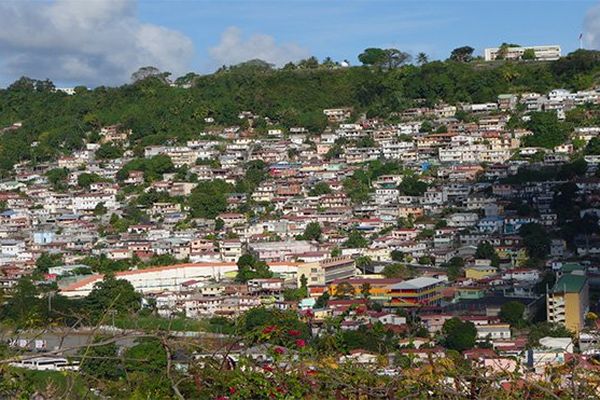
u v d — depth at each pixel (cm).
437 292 11144
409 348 2930
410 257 14212
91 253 15400
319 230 15938
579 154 19025
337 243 15262
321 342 2580
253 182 19588
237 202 18325
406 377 2411
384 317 9512
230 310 11225
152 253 15312
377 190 18262
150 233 16550
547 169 17988
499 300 10719
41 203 19588
